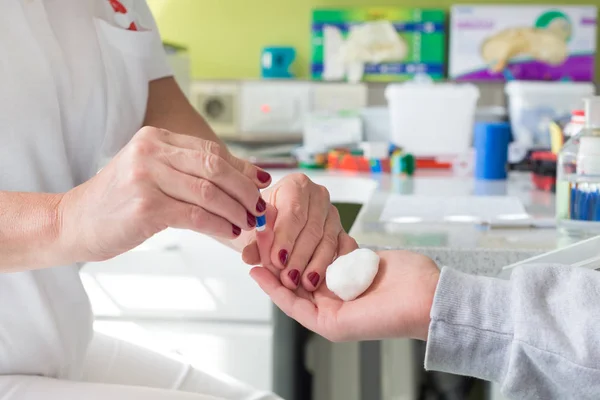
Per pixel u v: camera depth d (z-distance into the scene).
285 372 1.83
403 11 2.59
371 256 0.70
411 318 0.61
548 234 0.95
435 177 1.85
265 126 2.52
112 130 0.87
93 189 0.59
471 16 2.56
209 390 0.89
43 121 0.75
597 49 2.67
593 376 0.53
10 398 0.69
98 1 0.89
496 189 1.49
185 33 2.80
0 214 0.62
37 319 0.74
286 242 0.73
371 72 2.61
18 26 0.74
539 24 2.55
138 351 0.92
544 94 2.29
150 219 0.57
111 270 1.71
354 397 2.00
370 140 2.33
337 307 0.65
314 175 1.95
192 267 1.71
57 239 0.61
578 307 0.57
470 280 0.61
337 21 2.60
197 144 0.60
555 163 1.43
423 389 1.96
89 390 0.71
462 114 2.14
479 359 0.59
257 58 2.79
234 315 1.70
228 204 0.59
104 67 0.86
